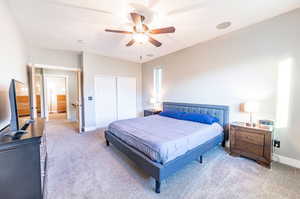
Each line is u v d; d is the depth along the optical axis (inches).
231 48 111.2
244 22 95.8
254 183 69.4
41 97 226.4
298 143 82.6
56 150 111.7
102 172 81.0
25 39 123.6
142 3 73.2
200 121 115.0
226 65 115.0
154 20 90.9
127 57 187.6
